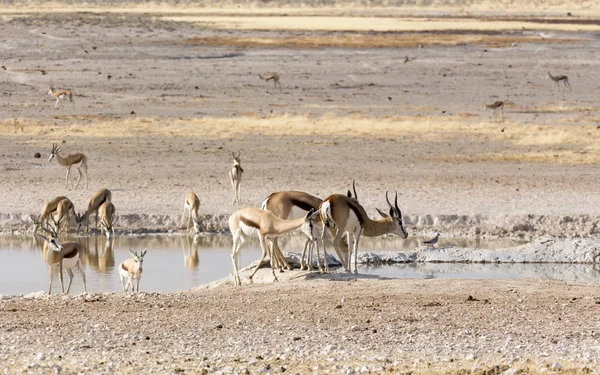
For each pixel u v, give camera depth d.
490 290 60.03
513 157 136.75
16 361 41.16
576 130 164.12
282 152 140.12
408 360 41.84
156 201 104.38
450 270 76.69
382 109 191.25
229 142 149.25
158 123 167.75
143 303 56.34
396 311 53.78
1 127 160.50
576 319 52.09
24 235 92.19
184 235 92.94
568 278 73.25
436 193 109.50
